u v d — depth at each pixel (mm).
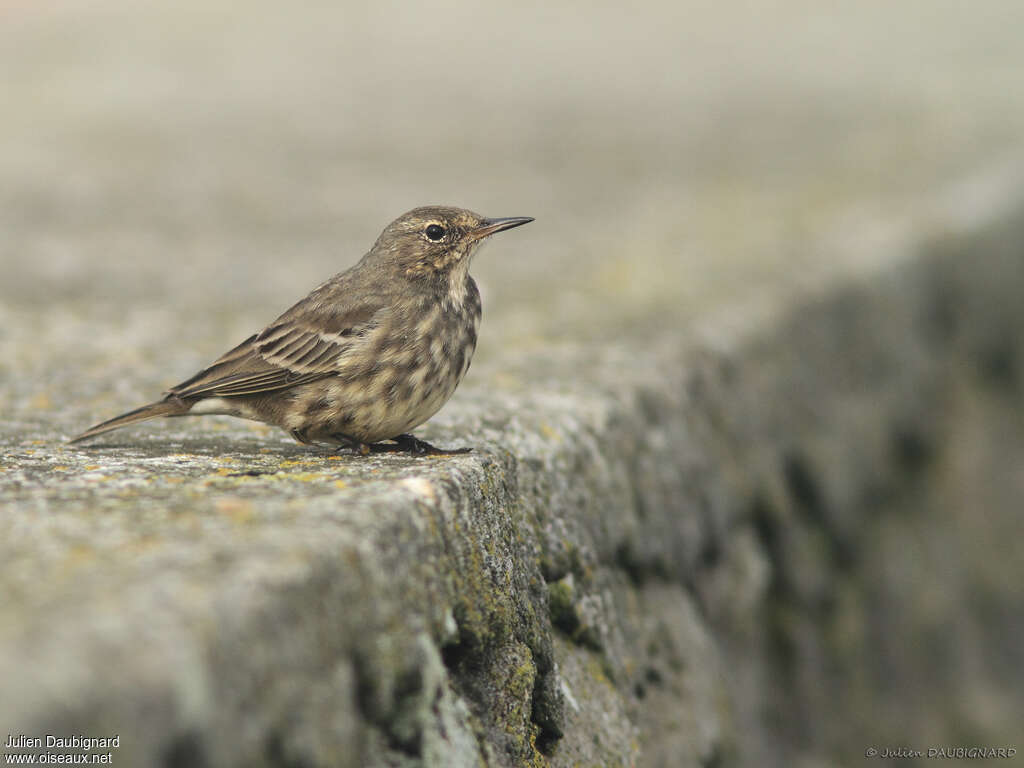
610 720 7617
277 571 4219
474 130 32469
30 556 4414
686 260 17609
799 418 14141
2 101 34188
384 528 5031
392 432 7883
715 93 38781
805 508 13820
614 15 61031
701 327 13172
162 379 10969
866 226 20094
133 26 49688
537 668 6695
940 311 20109
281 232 20594
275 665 3996
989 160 26141
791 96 37500
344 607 4492
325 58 45750
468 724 5559
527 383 10516
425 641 5086
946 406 19781
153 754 3395
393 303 7871
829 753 12156
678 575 9898
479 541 6113
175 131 30781
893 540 16234
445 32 54250
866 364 16891
